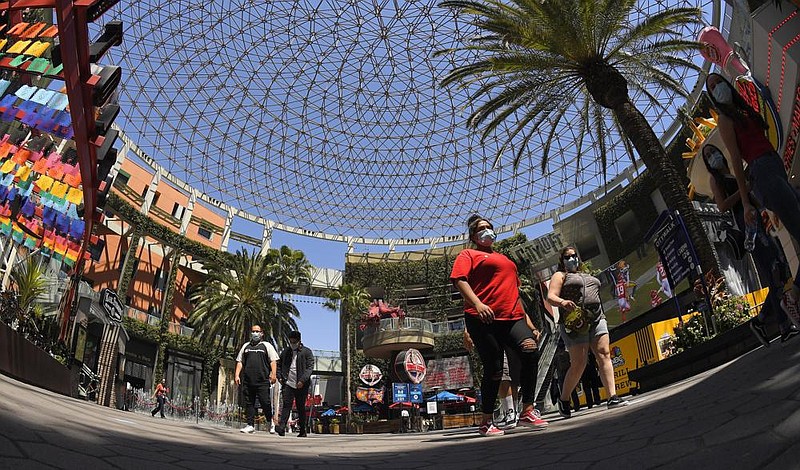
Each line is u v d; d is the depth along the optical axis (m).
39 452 1.75
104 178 9.77
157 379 39.22
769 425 1.71
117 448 2.30
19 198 10.57
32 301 14.27
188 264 46.44
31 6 7.11
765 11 9.45
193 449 2.82
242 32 42.59
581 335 5.10
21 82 9.95
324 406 51.81
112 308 12.87
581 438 2.80
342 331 53.22
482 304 4.31
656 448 1.96
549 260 47.56
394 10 40.56
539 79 17.05
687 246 9.29
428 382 46.44
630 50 17.28
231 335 36.00
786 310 3.63
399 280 53.97
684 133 35.28
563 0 14.99
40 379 8.89
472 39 17.72
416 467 2.30
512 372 5.32
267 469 2.19
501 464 2.19
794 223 3.23
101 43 7.19
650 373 9.28
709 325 8.61
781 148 10.12
